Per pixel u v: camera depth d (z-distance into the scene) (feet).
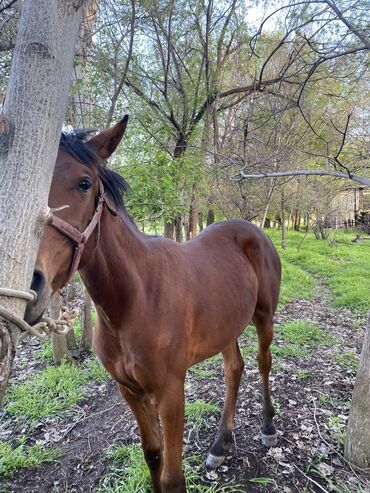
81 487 6.98
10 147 2.66
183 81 18.35
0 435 8.68
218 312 6.19
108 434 8.46
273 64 19.38
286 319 16.87
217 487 6.77
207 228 8.35
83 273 4.61
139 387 5.35
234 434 8.25
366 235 52.90
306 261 32.65
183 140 17.74
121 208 4.88
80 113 11.72
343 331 15.26
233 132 18.56
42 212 2.76
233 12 17.21
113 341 5.22
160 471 6.18
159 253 5.64
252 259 8.10
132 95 14.70
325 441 7.87
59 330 3.14
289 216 57.00
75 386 10.60
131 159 13.08
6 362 2.40
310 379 10.77
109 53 12.43
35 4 2.81
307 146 19.39
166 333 5.12
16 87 2.76
